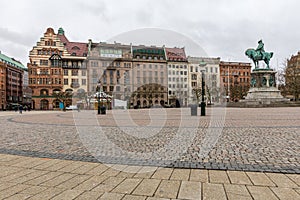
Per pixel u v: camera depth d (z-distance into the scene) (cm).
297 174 422
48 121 1762
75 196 336
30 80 6322
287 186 365
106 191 353
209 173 432
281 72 5938
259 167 464
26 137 902
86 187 370
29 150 649
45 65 6359
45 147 691
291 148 634
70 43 6931
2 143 768
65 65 6128
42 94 6397
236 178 403
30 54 6347
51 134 979
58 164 502
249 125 1216
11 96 8569
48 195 340
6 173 444
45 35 6419
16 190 360
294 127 1101
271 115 1991
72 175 429
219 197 328
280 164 484
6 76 8156
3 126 1399
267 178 402
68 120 1847
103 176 421
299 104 3975
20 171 456
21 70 9619
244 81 8888
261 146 668
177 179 401
